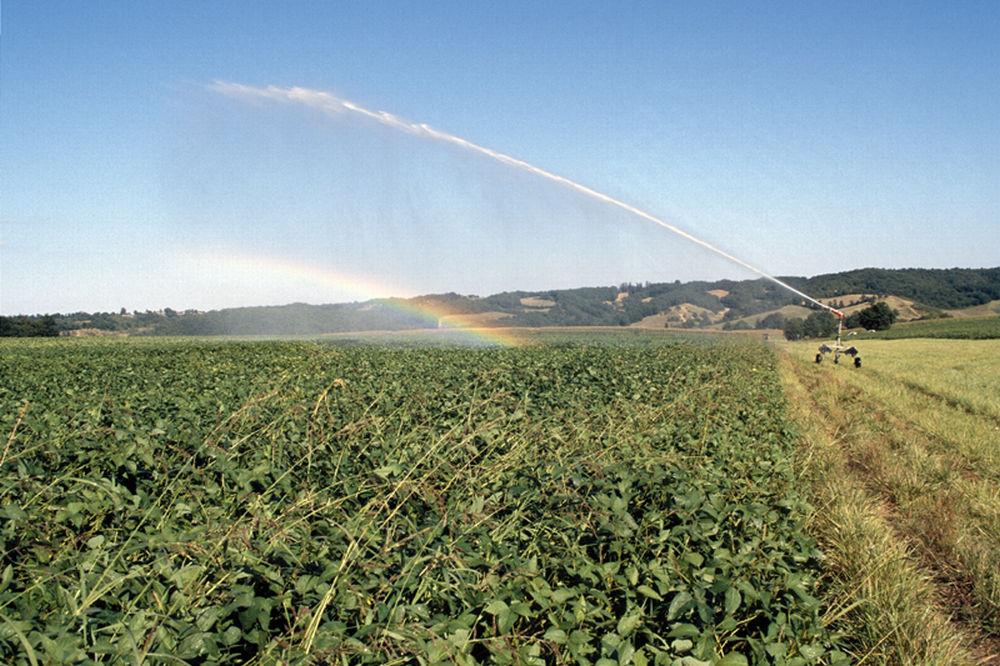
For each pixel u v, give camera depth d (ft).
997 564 26.07
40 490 20.51
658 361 84.74
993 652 21.66
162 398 45.78
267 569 16.21
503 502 22.81
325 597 14.44
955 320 315.99
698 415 41.14
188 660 13.05
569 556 18.66
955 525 30.68
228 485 24.20
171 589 15.66
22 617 13.99
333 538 18.42
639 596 17.40
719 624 15.85
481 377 57.67
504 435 30.17
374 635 13.93
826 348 132.87
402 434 32.60
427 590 16.38
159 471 24.67
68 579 15.30
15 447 26.07
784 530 22.79
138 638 12.93
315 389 50.19
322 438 28.73
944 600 25.09
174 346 158.20
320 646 13.25
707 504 21.84
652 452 29.04
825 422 58.49
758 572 19.11
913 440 48.49
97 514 20.45
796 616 17.08
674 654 14.96
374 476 23.48
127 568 16.16
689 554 18.39
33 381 65.92
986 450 46.50
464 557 17.25
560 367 76.89
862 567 23.66
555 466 25.27
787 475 31.45
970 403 71.97
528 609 15.28
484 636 15.61
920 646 19.75
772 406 51.72
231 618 15.14
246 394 48.70
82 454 24.57
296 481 24.54
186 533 17.98
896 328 295.89
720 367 78.89
